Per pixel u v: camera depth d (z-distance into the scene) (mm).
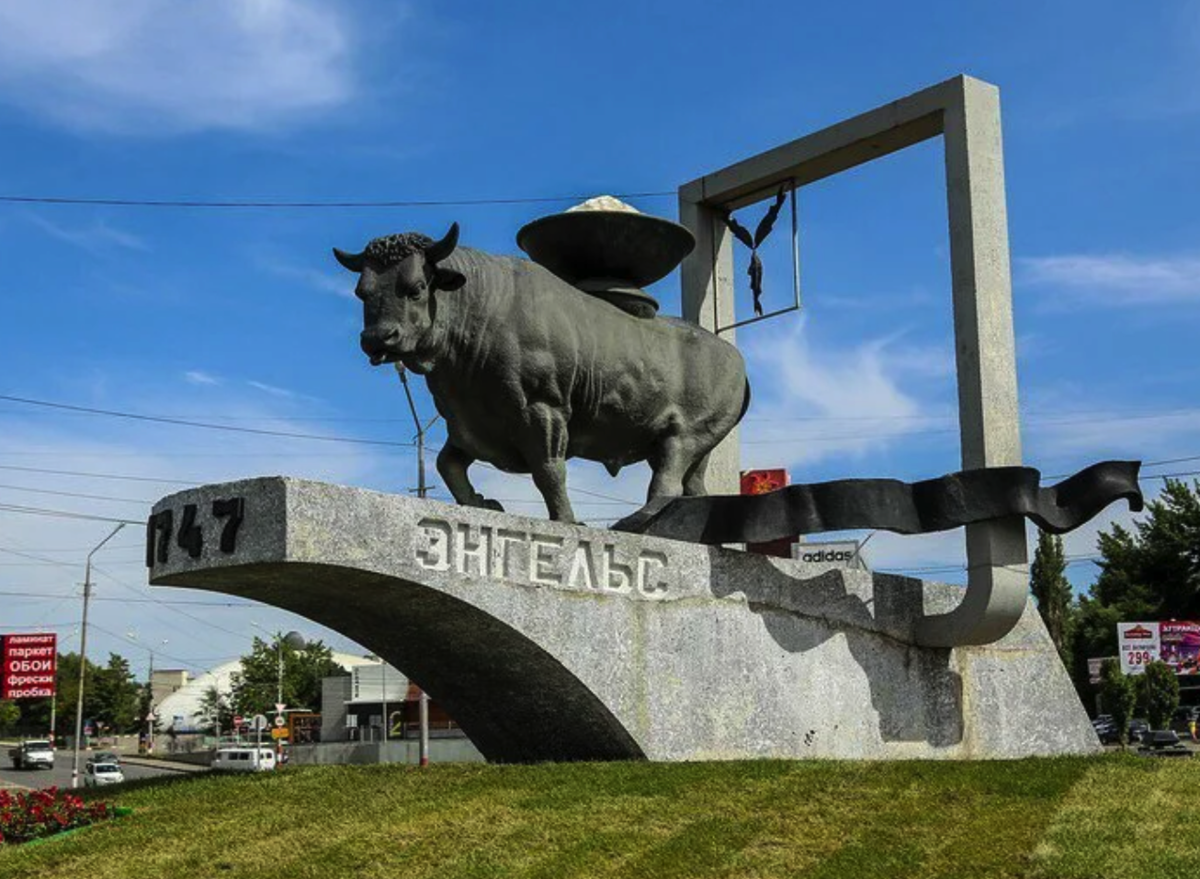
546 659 8297
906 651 10406
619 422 9719
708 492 11359
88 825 8070
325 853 6773
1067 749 11430
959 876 5918
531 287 9094
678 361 10109
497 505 9375
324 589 7871
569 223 9844
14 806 8414
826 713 9734
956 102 10453
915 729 10320
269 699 64250
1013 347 10375
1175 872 5773
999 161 10562
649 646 8812
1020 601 10211
